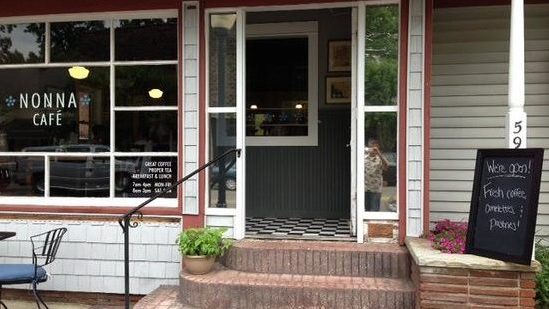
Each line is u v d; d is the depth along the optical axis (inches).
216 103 228.8
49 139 246.8
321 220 285.4
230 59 227.6
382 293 185.2
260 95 301.6
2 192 249.8
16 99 249.6
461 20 245.0
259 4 223.8
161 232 229.0
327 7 221.5
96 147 242.1
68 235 234.5
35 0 240.4
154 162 237.1
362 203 215.9
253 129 301.7
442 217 244.5
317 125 295.9
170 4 230.5
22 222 238.8
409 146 210.2
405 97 211.0
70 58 244.7
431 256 171.0
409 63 210.5
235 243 215.8
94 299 233.9
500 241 163.6
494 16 243.1
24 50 248.2
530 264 157.3
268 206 299.7
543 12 239.9
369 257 201.6
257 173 301.1
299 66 298.7
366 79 216.2
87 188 242.2
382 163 215.0
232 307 193.3
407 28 211.2
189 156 227.9
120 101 240.5
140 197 237.6
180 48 230.1
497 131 242.8
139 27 238.7
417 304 177.5
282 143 299.3
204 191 226.5
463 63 245.0
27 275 194.4
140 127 238.8
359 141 216.1
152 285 228.7
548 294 183.2
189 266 204.8
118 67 240.7
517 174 161.0
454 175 244.2
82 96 243.6
